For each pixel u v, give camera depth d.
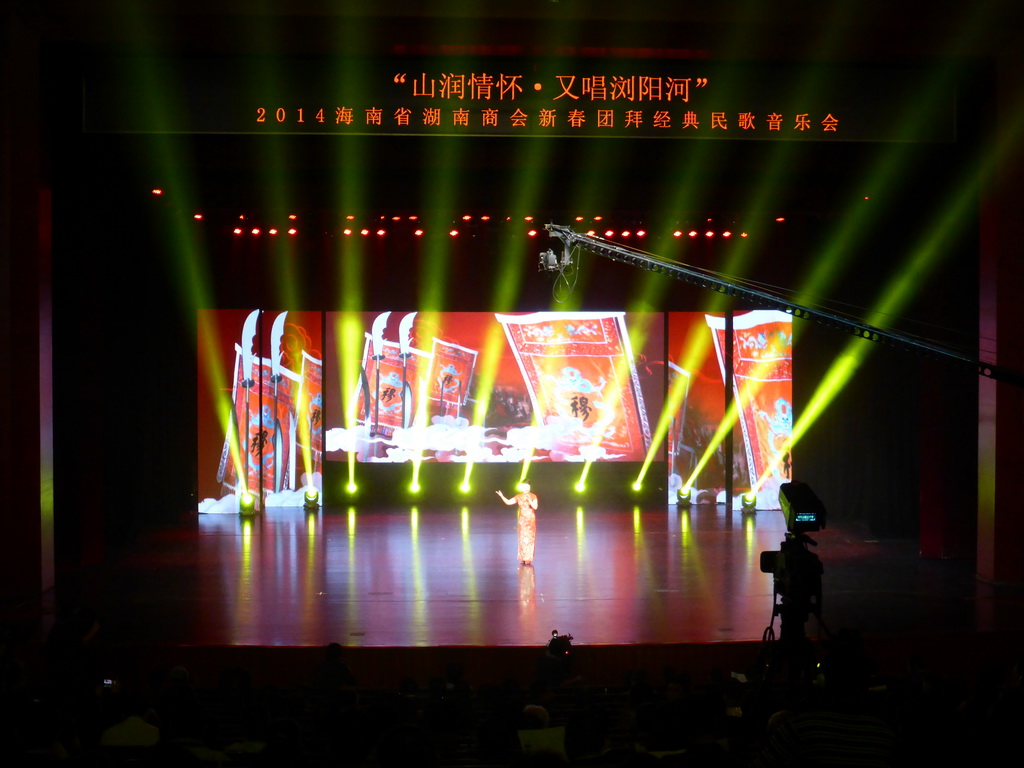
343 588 12.48
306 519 17.11
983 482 12.99
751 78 11.97
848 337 17.20
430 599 11.89
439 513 17.55
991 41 11.98
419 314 17.84
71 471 14.24
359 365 17.83
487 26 11.59
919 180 14.16
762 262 17.05
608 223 15.61
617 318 17.97
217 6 11.27
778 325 17.69
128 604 11.77
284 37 11.54
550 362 18.03
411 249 17.64
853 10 11.52
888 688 6.70
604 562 13.93
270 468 17.78
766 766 3.24
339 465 18.05
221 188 14.26
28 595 12.13
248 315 17.50
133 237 16.20
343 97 11.80
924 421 14.62
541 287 17.83
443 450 18.06
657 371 18.03
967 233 13.75
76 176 13.37
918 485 16.34
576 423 18.12
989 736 3.92
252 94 11.80
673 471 18.09
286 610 11.43
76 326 14.16
